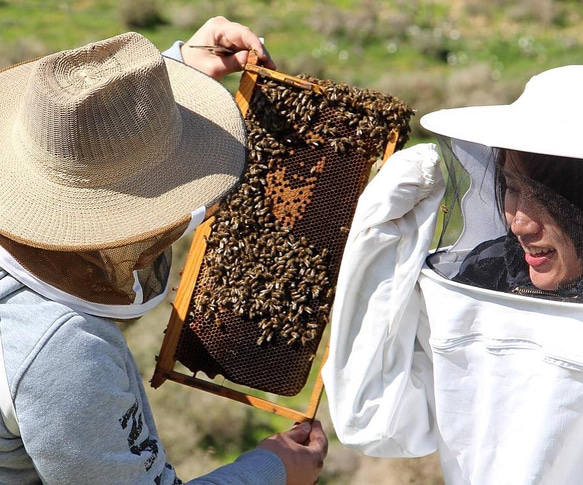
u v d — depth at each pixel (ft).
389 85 59.72
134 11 68.64
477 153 7.60
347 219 9.34
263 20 71.67
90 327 6.94
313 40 68.90
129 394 7.18
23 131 6.90
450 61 67.15
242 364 9.61
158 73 6.95
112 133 6.74
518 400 7.45
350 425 8.21
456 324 7.63
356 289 8.09
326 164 9.39
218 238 9.53
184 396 29.27
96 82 6.82
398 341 8.15
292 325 9.37
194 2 74.74
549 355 7.16
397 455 8.53
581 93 7.30
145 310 7.53
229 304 9.52
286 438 8.66
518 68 66.85
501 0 77.36
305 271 9.33
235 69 9.84
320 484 25.82
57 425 6.76
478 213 7.82
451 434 7.83
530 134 7.07
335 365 8.23
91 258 6.88
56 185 6.87
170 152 7.18
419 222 7.95
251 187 9.48
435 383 7.82
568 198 7.11
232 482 7.68
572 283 7.27
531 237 7.35
